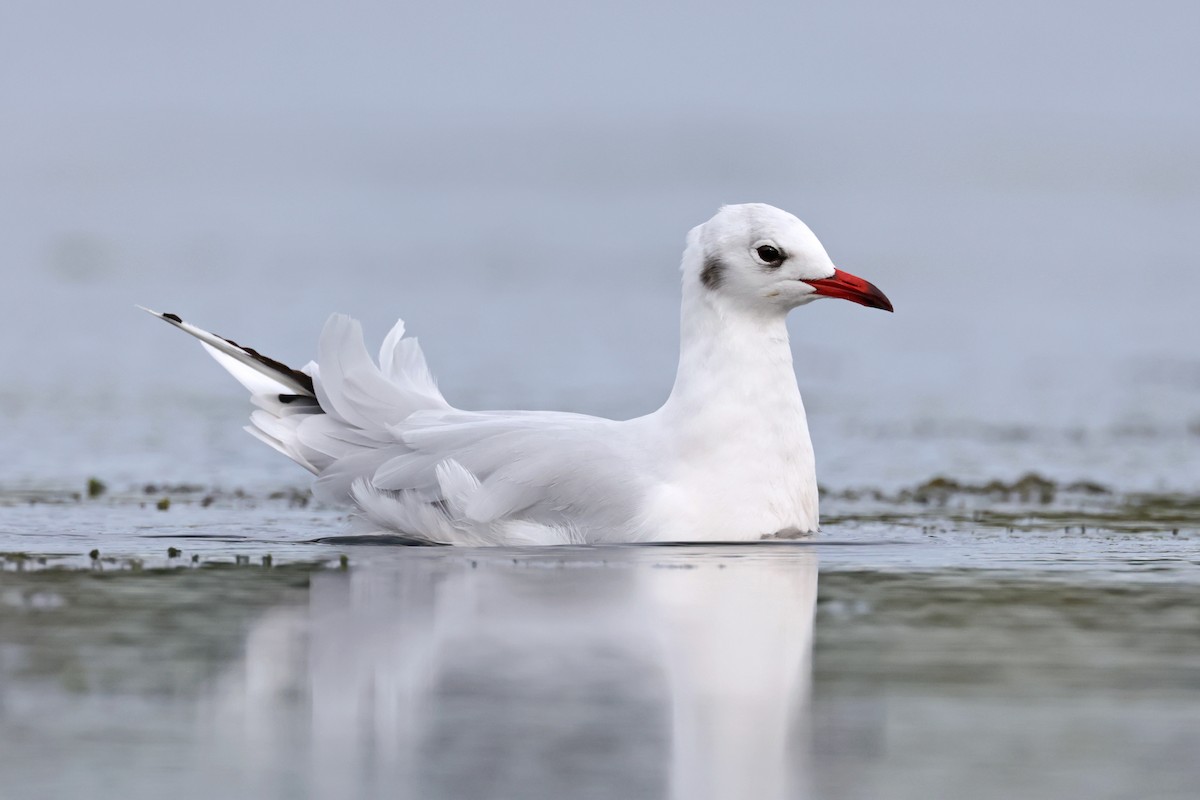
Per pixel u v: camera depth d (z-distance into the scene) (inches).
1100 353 1272.1
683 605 495.5
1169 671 427.2
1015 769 355.6
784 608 494.0
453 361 1179.3
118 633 459.2
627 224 2346.2
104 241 2028.8
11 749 364.8
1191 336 1363.2
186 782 345.4
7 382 1071.6
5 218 2266.2
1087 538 631.8
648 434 605.3
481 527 593.6
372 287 1635.1
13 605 494.0
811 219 2322.8
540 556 571.2
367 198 2711.6
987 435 929.5
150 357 1195.3
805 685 413.7
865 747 368.2
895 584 532.4
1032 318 1470.2
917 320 1456.7
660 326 1391.5
